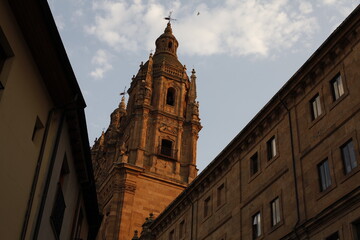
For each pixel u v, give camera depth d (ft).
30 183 52.75
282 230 89.81
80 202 82.23
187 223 130.41
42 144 55.72
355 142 77.51
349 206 74.13
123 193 197.16
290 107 98.43
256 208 101.09
